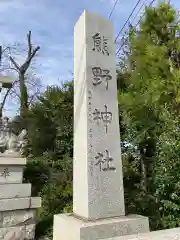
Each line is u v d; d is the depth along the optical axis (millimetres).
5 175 5117
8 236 4840
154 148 5820
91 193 3006
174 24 7652
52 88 9562
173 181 4402
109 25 3727
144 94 6535
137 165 6328
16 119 9070
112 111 3418
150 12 7723
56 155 8266
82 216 3051
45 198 6496
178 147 4414
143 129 5879
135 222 2949
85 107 3248
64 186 6910
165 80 6664
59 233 3137
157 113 5887
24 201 5074
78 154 3318
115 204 3115
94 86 3371
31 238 5027
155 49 7309
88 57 3428
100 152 3193
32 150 9008
